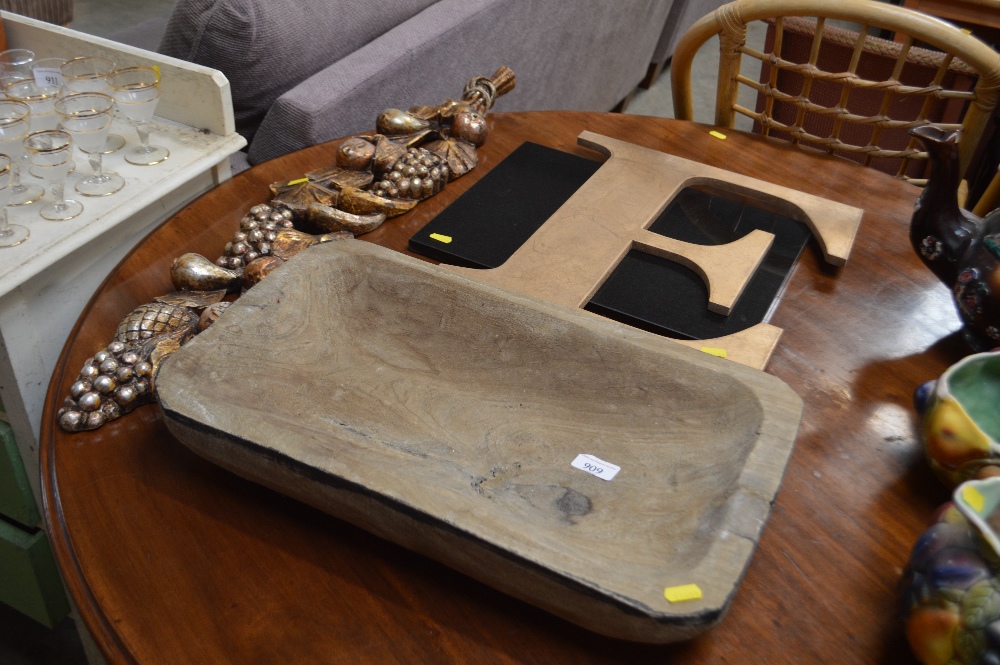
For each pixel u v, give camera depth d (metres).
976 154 1.85
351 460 0.63
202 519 0.70
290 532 0.70
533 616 0.65
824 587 0.68
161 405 0.67
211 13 1.22
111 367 0.78
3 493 1.14
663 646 0.63
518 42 1.89
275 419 0.67
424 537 0.62
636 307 0.97
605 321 0.80
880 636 0.65
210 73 1.10
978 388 0.75
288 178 1.14
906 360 0.93
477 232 1.07
